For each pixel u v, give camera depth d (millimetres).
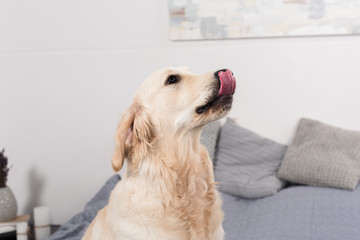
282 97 2795
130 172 1540
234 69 2832
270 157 2686
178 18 2854
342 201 2223
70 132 3113
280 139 2816
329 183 2422
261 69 2801
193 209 1516
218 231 1597
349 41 2674
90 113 3072
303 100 2770
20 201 3211
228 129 2799
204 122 1506
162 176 1508
